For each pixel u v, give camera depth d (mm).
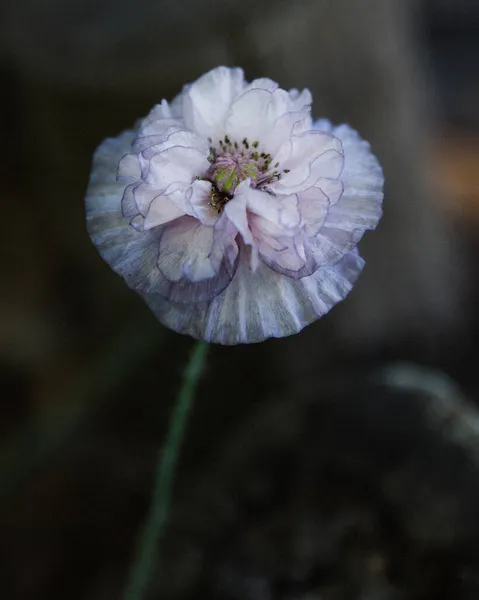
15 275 500
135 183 311
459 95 790
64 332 505
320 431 415
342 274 320
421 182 482
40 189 471
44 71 424
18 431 489
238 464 415
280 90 318
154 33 406
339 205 319
